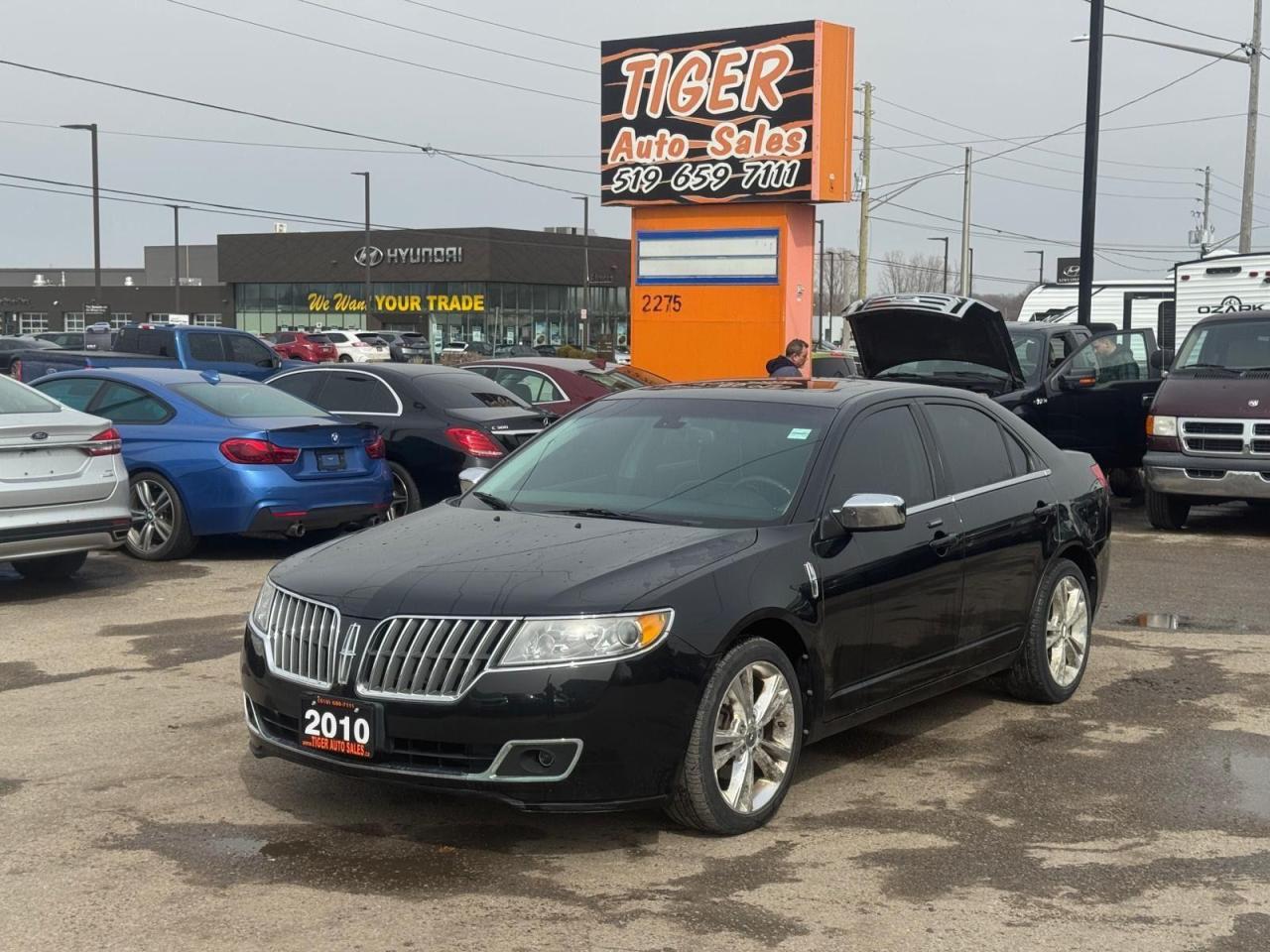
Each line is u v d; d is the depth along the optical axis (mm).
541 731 4680
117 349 22875
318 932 4262
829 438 5938
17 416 9312
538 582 4906
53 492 9414
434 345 56406
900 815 5430
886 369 15148
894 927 4344
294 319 92000
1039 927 4359
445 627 4801
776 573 5305
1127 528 14297
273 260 91625
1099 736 6605
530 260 87688
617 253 94562
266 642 5195
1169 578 11062
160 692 7172
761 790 5281
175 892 4559
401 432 12805
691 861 4895
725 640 5000
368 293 68062
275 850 4953
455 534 5566
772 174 19172
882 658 5859
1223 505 16516
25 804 5422
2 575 10828
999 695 7367
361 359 62500
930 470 6371
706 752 4965
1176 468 13430
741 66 19219
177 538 11258
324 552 5566
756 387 6566
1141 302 29859
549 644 4715
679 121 19734
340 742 4891
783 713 5344
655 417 6371
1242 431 13102
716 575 5102
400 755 4828
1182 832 5262
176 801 5465
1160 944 4246
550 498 6039
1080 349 15305
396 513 12938
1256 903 4574
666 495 5852
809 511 5629
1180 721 6875
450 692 4738
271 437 11062
